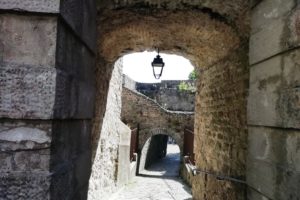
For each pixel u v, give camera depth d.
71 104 2.41
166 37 5.46
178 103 24.22
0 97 1.99
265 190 3.07
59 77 2.09
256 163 3.31
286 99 2.68
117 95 9.60
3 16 2.03
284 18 2.77
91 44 3.15
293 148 2.59
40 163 2.02
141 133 18.70
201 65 7.09
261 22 3.26
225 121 5.44
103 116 6.86
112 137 9.09
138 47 6.14
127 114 18.89
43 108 2.01
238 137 4.64
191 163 13.55
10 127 2.02
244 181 4.15
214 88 6.30
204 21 4.36
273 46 2.96
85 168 3.11
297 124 2.50
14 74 2.01
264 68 3.17
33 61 2.04
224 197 5.38
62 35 2.19
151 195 10.83
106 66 6.20
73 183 2.59
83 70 2.89
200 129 7.67
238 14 3.81
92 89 3.32
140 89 26.34
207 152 6.86
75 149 2.69
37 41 2.04
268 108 3.04
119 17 4.20
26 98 2.00
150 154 21.53
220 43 4.98
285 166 2.71
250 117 3.50
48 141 2.03
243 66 4.37
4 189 1.97
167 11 4.16
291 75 2.64
